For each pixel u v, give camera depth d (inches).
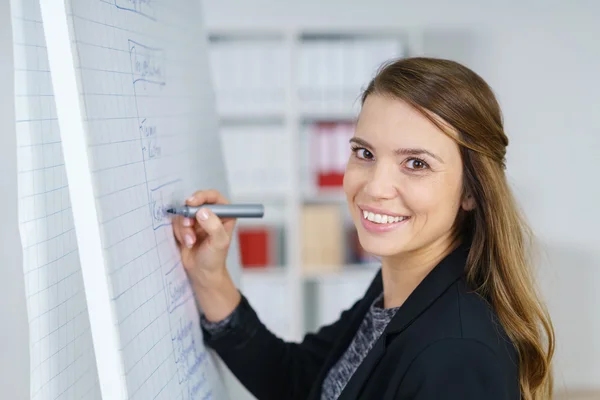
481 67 138.3
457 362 32.6
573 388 134.5
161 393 33.6
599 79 139.4
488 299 38.0
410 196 36.2
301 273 133.5
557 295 135.4
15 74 28.5
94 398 34.9
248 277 132.9
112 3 32.3
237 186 130.9
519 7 137.0
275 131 130.2
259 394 50.7
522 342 37.9
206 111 51.9
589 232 141.6
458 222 40.2
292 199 131.7
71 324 32.3
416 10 134.8
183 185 42.7
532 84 139.9
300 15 132.0
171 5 44.8
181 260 42.4
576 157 141.6
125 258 30.5
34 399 29.1
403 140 35.6
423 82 35.6
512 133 141.5
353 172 38.5
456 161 36.9
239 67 127.8
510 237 38.1
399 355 35.3
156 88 38.9
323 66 129.1
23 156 28.7
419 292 36.9
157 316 34.8
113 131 30.3
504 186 38.4
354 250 137.2
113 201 29.5
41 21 30.1
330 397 44.4
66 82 26.8
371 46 129.3
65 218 31.9
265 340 49.7
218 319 46.3
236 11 132.0
